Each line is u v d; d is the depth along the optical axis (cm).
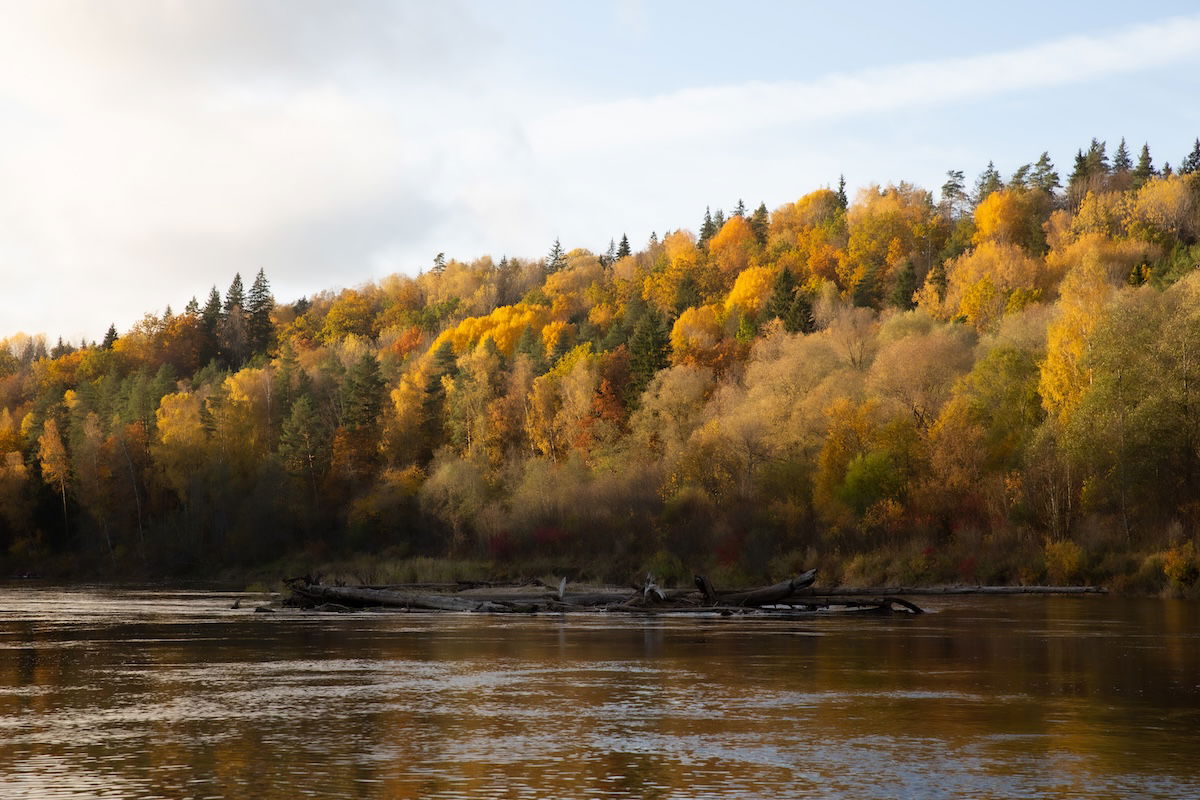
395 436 12888
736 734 1867
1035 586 5959
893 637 3625
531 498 9612
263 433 14288
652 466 9500
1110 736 1828
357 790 1475
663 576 7562
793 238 19212
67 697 2338
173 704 2231
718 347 13038
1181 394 6631
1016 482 7006
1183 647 3203
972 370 8488
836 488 7738
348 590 5397
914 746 1756
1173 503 6500
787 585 5128
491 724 1978
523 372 12800
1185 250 12094
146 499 13475
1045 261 13125
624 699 2273
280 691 2414
